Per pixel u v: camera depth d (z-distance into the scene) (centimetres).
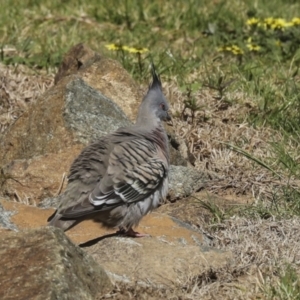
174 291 936
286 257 1030
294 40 1788
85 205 991
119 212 1023
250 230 1110
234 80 1523
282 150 1349
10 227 1021
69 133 1242
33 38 1770
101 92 1374
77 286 867
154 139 1073
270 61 1725
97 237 1062
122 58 1647
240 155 1359
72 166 1021
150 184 1034
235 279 983
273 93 1546
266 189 1266
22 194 1190
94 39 1802
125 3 1936
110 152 1026
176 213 1192
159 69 1638
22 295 834
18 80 1527
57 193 1190
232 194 1275
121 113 1296
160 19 1914
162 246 1001
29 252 879
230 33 1847
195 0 1989
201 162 1359
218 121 1442
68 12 1911
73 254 891
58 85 1294
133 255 980
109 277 927
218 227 1147
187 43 1820
